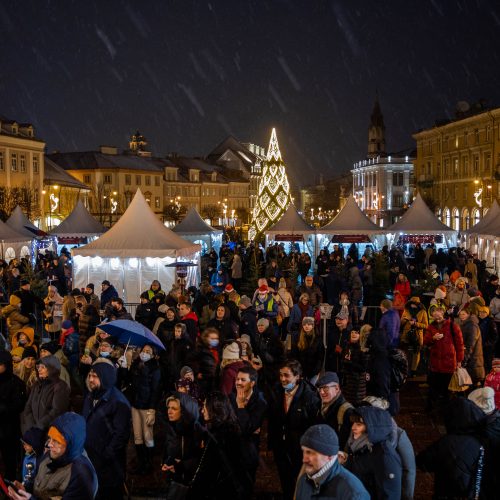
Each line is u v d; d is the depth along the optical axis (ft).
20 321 41.81
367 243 109.29
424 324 38.88
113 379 20.98
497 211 99.35
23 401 23.24
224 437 18.53
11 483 16.71
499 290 43.37
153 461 27.22
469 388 32.96
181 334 30.53
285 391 20.84
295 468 20.07
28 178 200.44
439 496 16.90
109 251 66.49
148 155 337.31
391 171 305.73
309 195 529.04
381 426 16.08
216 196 345.31
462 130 209.97
